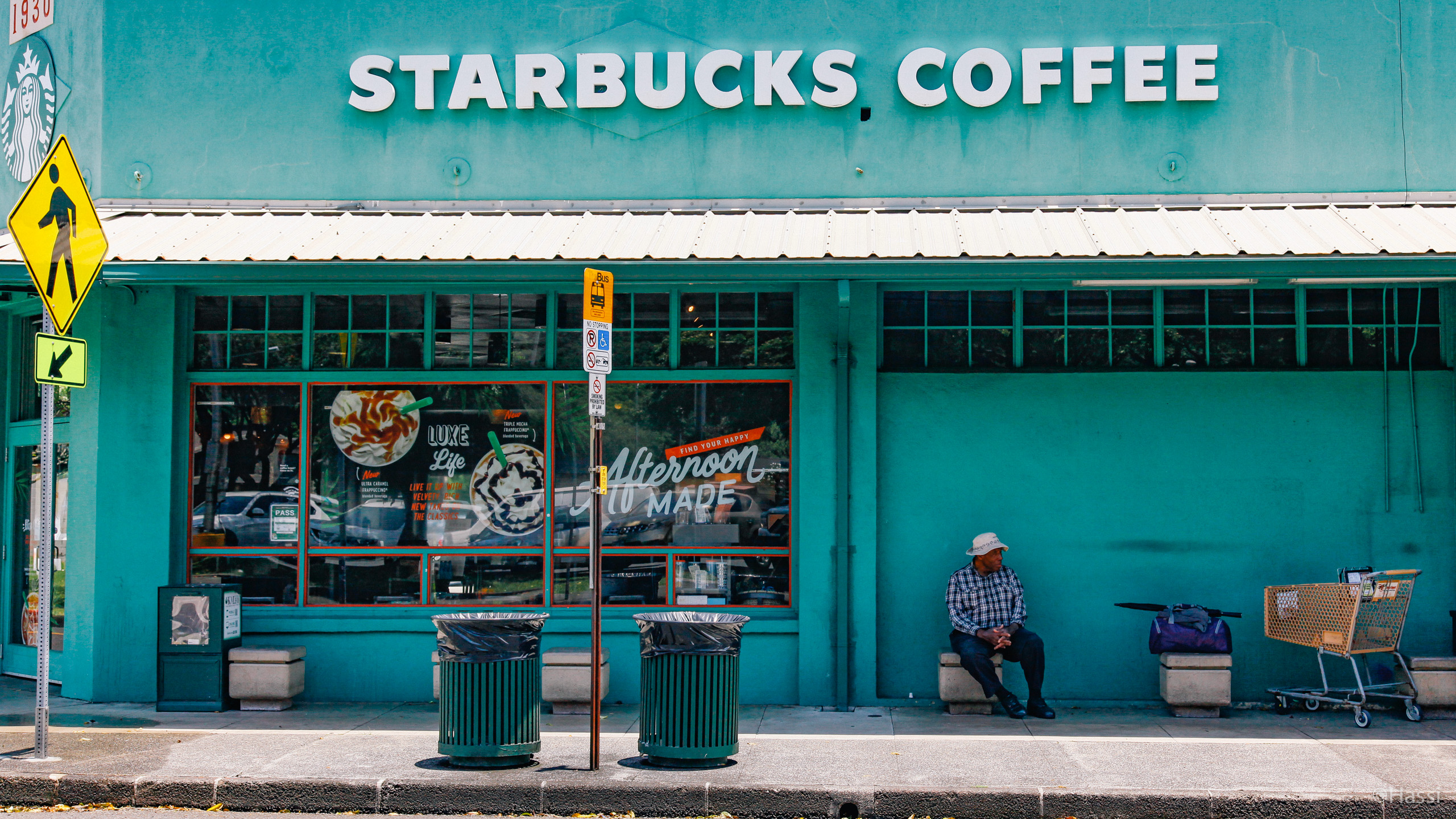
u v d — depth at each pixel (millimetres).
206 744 8016
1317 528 9586
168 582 9867
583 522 9961
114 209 10281
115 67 10461
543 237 9219
